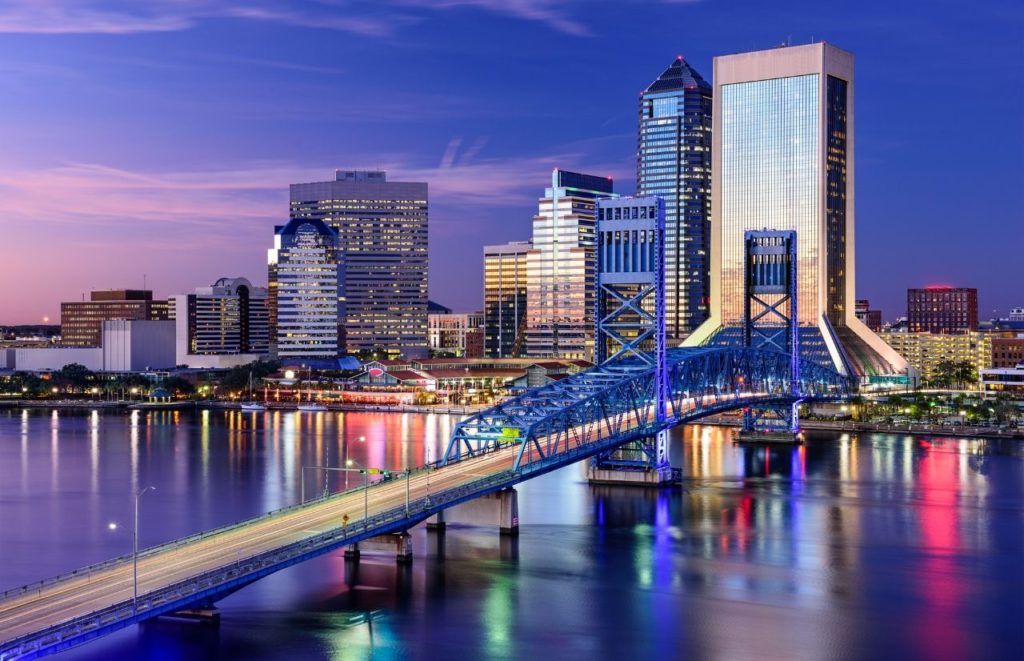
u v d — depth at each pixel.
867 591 168.25
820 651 142.50
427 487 192.38
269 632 144.75
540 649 141.75
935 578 175.75
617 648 142.75
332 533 158.88
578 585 169.88
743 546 196.12
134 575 129.88
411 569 177.12
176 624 147.00
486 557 186.00
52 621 123.94
